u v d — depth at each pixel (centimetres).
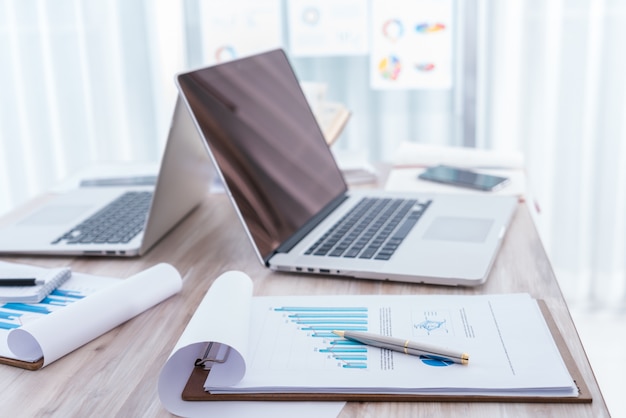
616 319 244
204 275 94
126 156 254
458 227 103
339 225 106
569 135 237
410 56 239
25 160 257
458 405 62
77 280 92
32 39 246
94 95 248
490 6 231
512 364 66
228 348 70
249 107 108
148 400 65
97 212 117
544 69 233
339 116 151
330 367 67
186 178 108
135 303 82
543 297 82
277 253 95
